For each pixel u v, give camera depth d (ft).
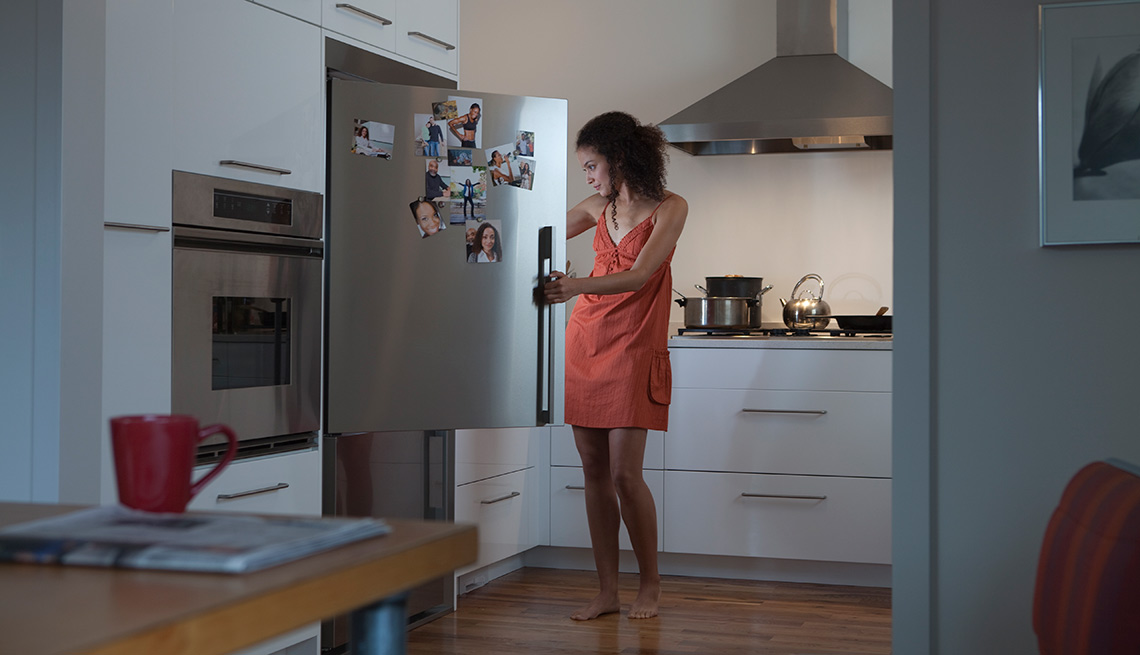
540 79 15.67
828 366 12.42
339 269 9.66
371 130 9.76
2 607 2.11
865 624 10.75
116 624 1.99
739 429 12.70
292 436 9.21
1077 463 6.67
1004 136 6.75
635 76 15.29
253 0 8.60
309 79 9.27
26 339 6.75
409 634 10.30
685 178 14.99
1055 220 6.61
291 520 2.86
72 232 6.73
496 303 10.21
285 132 8.99
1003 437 6.78
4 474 6.82
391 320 9.84
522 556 13.64
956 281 6.83
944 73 6.83
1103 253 6.63
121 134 7.35
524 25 15.74
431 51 11.10
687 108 14.10
